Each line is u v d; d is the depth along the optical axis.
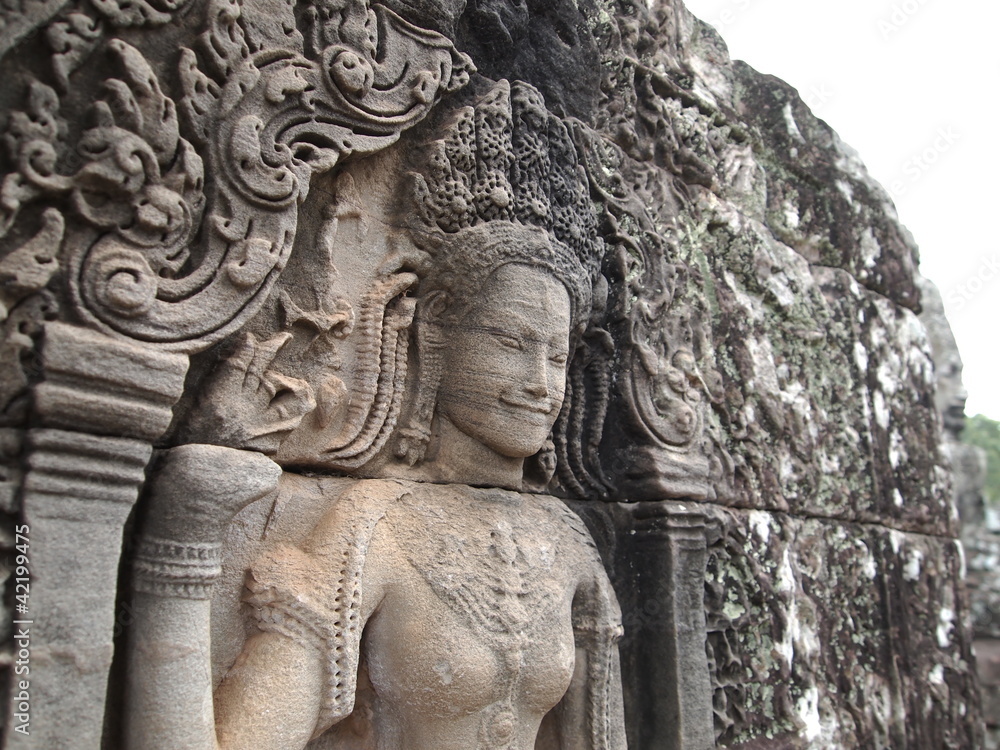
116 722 1.23
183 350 1.26
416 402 1.78
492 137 1.87
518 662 1.63
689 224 2.78
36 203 1.18
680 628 2.10
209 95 1.38
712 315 2.79
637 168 2.58
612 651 1.92
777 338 3.08
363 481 1.65
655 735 2.05
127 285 1.19
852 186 3.71
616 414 2.24
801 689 2.60
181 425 1.36
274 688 1.34
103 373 1.15
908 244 4.11
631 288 2.28
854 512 3.19
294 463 1.58
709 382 2.60
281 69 1.49
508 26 2.08
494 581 1.66
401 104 1.69
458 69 1.83
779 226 3.29
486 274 1.78
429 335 1.80
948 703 3.44
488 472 1.83
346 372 1.66
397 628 1.55
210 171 1.37
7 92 1.18
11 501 1.09
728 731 2.29
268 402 1.43
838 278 3.48
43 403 1.10
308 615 1.40
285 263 1.42
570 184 2.02
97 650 1.12
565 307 1.88
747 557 2.52
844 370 3.35
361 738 1.59
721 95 3.22
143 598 1.22
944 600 3.70
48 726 1.07
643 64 2.74
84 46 1.24
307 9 1.59
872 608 3.15
